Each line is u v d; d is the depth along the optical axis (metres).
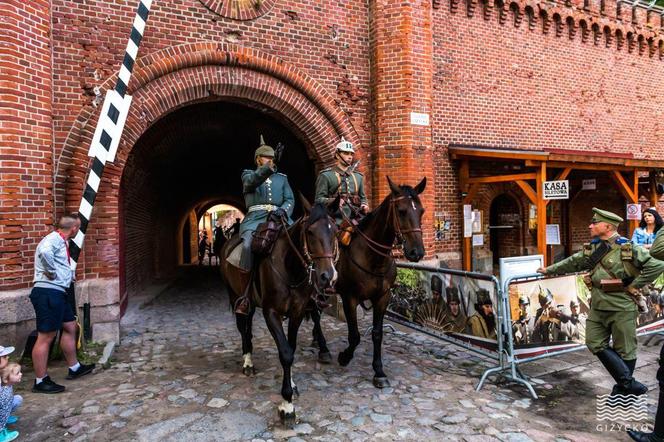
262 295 4.38
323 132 8.94
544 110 12.30
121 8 7.22
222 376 5.29
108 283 6.89
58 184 6.71
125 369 5.59
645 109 14.23
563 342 5.23
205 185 20.11
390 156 8.95
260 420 4.09
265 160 5.05
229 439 3.74
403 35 8.82
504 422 4.06
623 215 14.99
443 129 10.81
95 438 3.76
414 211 4.58
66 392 4.78
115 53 7.18
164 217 16.20
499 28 11.53
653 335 6.77
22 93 5.88
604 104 13.38
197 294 12.12
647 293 6.00
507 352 4.86
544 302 5.11
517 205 13.42
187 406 4.40
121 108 6.55
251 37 8.15
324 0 8.81
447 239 10.88
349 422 4.07
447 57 10.83
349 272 5.23
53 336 4.84
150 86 7.42
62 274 4.88
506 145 11.72
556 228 9.52
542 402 4.52
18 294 5.73
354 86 9.12
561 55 12.55
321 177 5.63
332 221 4.04
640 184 13.83
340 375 5.33
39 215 6.05
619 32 13.45
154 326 8.11
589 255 4.43
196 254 28.36
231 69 8.05
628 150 13.90
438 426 3.98
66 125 6.82
